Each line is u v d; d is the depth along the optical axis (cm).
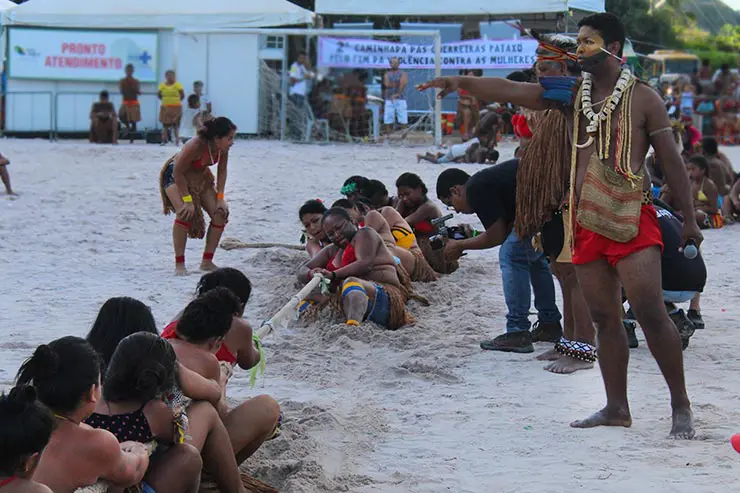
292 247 1404
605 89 646
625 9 4669
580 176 650
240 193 1931
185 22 3089
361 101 3133
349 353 892
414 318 998
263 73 3172
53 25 3097
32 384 433
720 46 5219
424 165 2444
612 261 645
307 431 672
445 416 711
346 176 2200
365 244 997
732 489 554
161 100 3009
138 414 484
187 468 492
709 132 3538
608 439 650
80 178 2120
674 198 661
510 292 900
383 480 588
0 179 2072
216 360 573
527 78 1028
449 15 3156
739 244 1515
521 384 796
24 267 1281
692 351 893
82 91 3142
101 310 572
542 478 582
